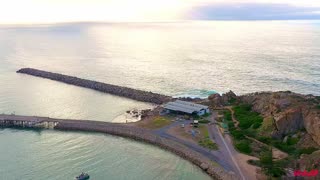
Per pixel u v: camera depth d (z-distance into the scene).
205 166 109.06
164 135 132.88
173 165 113.06
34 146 129.00
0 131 145.88
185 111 153.75
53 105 182.00
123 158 118.25
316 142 115.94
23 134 142.00
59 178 104.56
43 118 155.00
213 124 142.38
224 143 123.94
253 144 121.25
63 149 126.00
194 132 134.00
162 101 186.00
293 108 130.88
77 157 119.00
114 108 178.00
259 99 158.88
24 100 190.75
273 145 119.44
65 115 165.50
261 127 131.50
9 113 166.88
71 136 138.62
